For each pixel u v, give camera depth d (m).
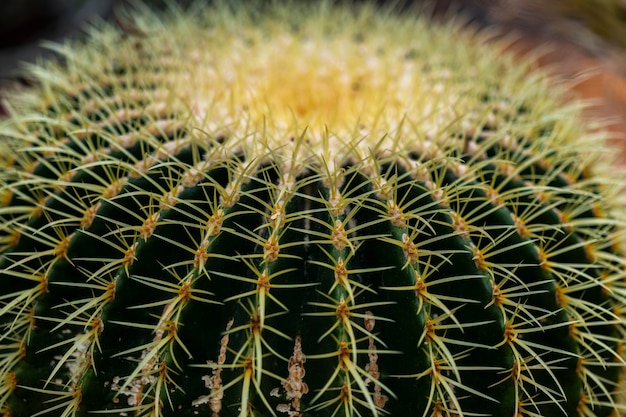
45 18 1.21
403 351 0.47
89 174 0.52
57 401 0.51
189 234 0.47
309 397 0.47
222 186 0.50
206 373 0.47
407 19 0.88
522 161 0.56
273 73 0.65
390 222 0.48
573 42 1.18
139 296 0.48
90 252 0.50
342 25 0.76
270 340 0.47
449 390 0.46
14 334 0.52
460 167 0.52
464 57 0.69
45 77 0.63
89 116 0.58
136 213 0.50
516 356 0.48
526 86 0.65
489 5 1.26
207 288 0.47
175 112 0.55
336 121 0.58
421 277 0.47
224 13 0.74
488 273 0.48
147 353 0.48
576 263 0.54
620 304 0.56
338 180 0.50
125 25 0.81
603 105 1.02
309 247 0.49
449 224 0.48
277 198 0.48
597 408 0.55
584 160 0.60
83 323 0.48
